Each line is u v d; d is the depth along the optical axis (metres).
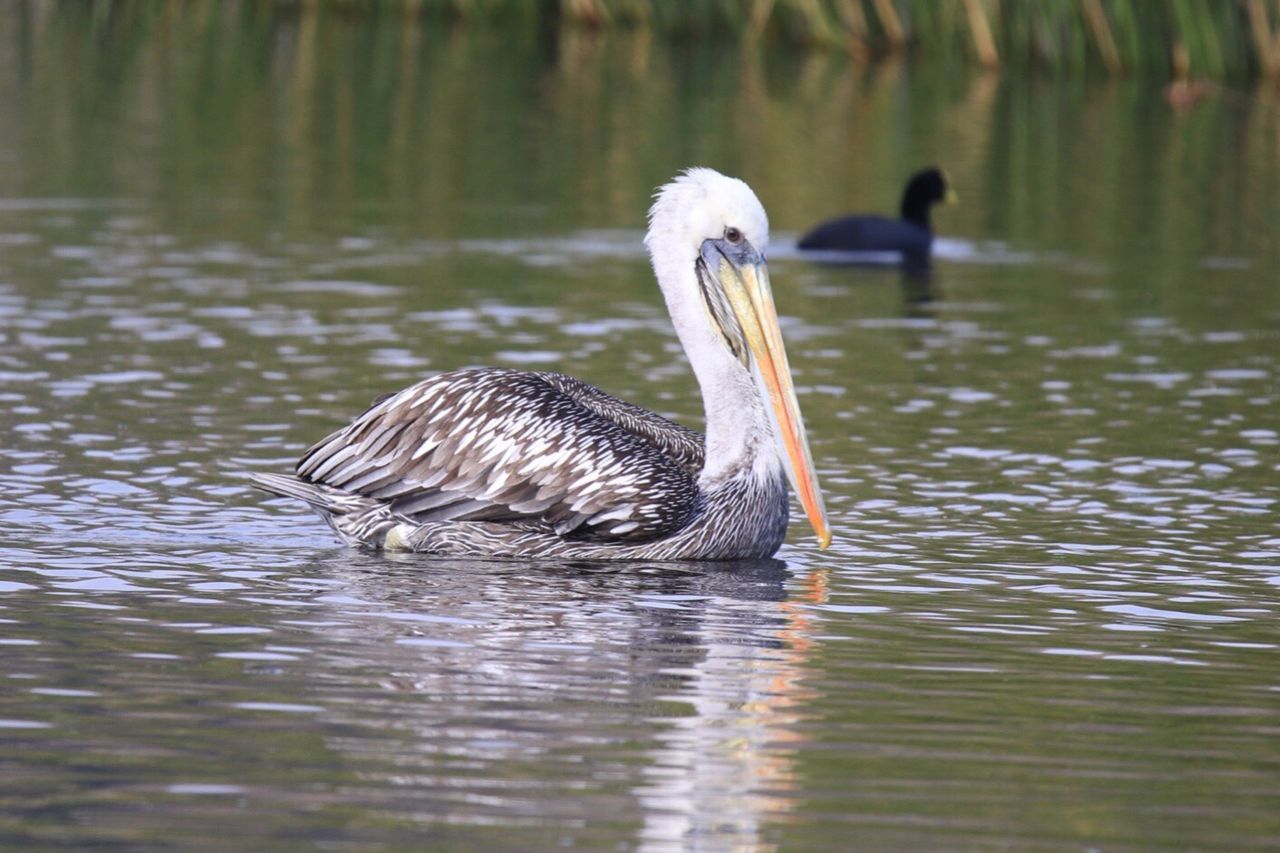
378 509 12.70
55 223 26.17
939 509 13.75
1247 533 13.12
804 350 20.08
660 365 18.84
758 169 33.59
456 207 28.77
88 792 7.81
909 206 28.39
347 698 9.15
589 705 9.15
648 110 39.53
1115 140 37.19
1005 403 17.56
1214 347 20.52
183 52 46.34
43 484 13.68
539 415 12.66
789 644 10.38
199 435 15.35
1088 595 11.55
